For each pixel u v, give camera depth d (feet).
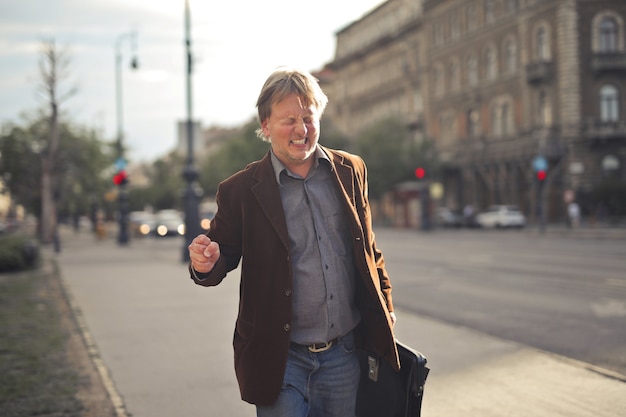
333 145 193.47
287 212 9.02
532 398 16.96
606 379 18.58
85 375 20.36
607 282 39.96
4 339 26.12
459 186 175.52
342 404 9.34
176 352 23.38
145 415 16.42
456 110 175.01
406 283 44.68
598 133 132.98
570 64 134.92
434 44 184.03
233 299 36.91
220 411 16.69
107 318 30.89
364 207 9.41
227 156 235.61
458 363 20.90
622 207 127.75
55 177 132.26
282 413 8.85
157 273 53.88
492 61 160.25
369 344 9.37
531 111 145.48
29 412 16.66
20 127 134.51
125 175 101.19
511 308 32.58
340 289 9.07
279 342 8.75
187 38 64.54
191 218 64.69
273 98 8.87
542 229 111.14
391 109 209.56
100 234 139.23
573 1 134.41
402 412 9.19
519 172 151.53
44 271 57.47
